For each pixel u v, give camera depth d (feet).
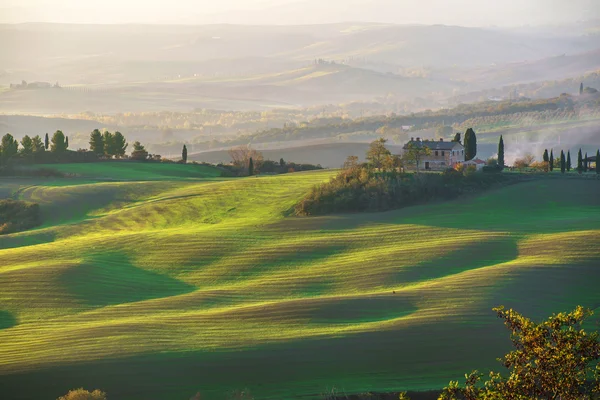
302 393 360.28
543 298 480.23
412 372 380.17
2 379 386.52
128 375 386.93
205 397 361.10
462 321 440.45
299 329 443.73
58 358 409.69
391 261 587.27
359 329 436.76
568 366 203.92
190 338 435.53
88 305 532.73
